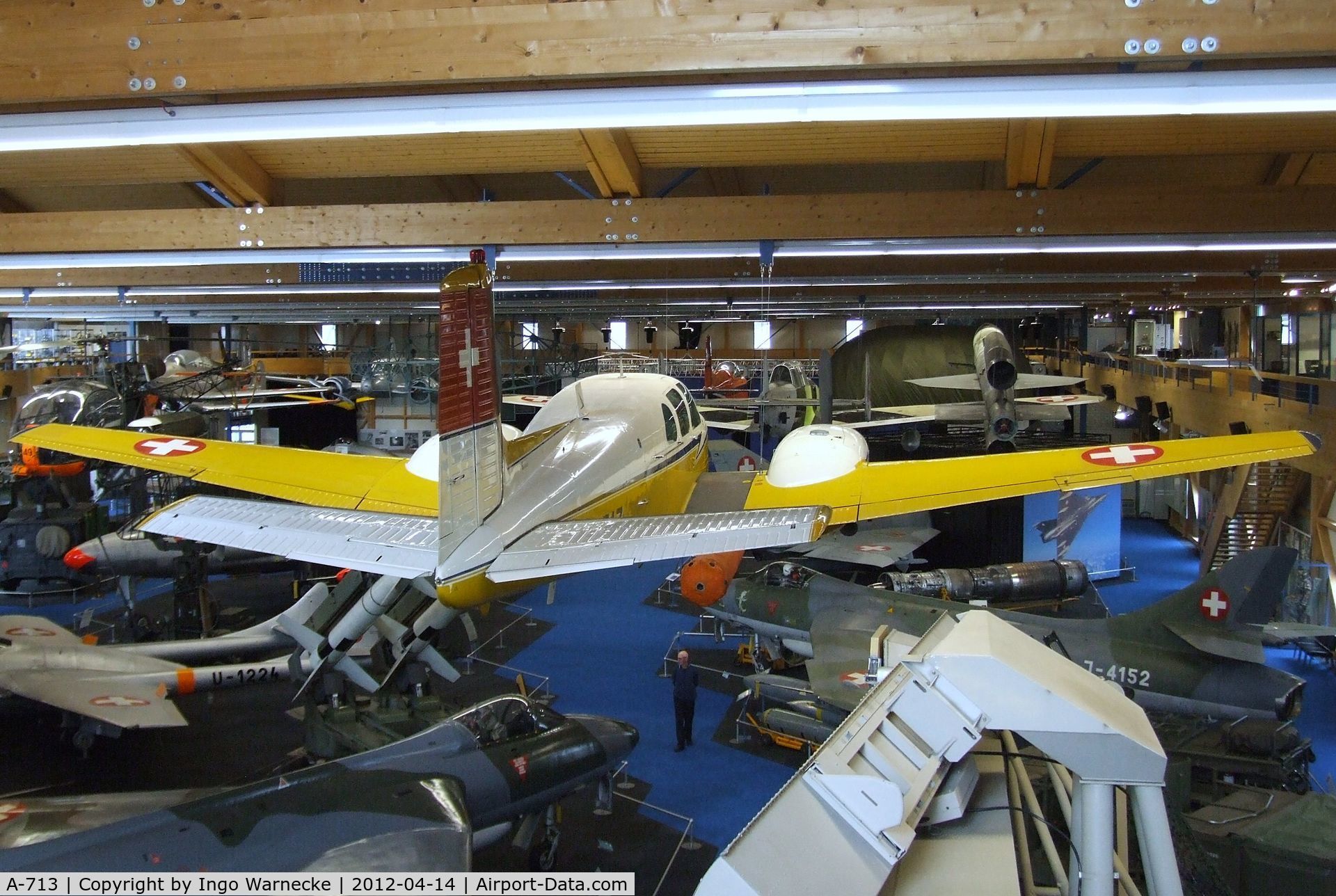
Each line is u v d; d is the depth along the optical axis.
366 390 24.16
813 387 24.77
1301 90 4.46
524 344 26.42
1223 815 7.80
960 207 9.85
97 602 16.45
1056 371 27.98
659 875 7.93
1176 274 14.05
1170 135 10.34
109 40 5.30
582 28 5.18
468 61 5.25
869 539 16.14
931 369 22.62
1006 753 4.26
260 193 11.29
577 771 8.22
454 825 6.46
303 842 6.14
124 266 10.98
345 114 5.07
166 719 9.05
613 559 6.07
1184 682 9.67
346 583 9.88
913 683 3.62
